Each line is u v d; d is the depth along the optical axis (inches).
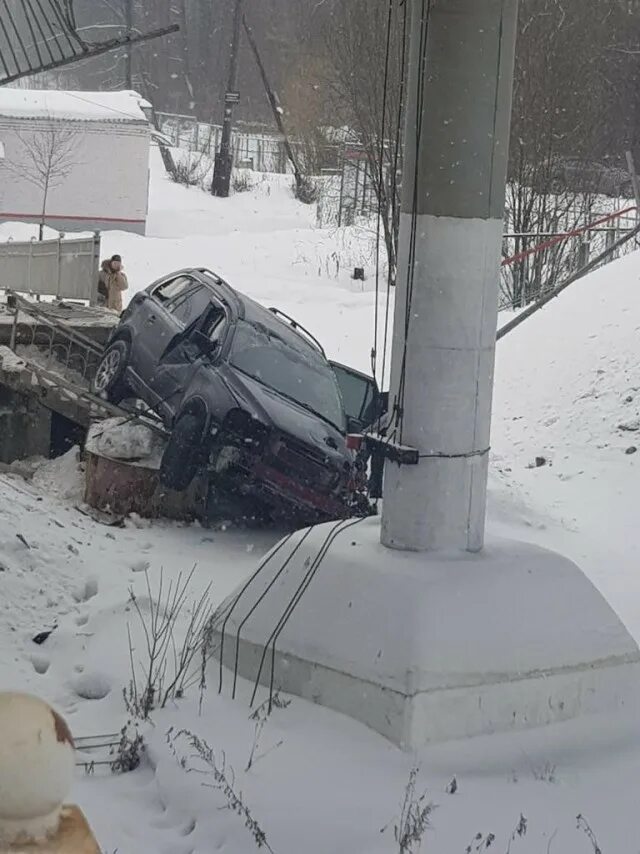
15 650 273.4
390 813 193.9
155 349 463.8
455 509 252.4
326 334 860.6
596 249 957.2
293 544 267.9
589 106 1045.8
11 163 1449.3
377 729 219.8
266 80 1942.7
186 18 2497.5
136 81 2519.7
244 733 222.8
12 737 52.2
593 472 530.9
